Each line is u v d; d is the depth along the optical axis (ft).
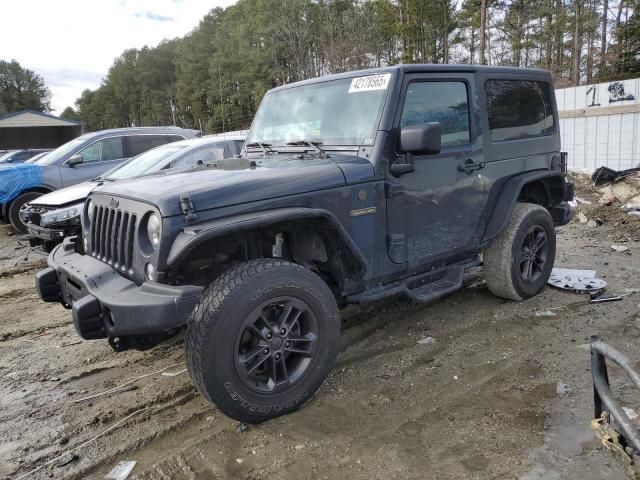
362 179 10.94
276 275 9.32
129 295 9.07
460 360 12.08
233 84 206.18
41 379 12.69
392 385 11.14
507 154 14.65
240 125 194.90
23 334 16.06
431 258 12.73
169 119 287.28
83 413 10.91
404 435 9.28
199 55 238.48
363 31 137.80
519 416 9.61
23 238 31.86
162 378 12.30
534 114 15.89
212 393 8.86
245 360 9.10
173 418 10.43
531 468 8.14
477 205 13.76
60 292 12.01
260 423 9.80
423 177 12.19
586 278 16.97
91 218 11.50
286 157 12.25
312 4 162.91
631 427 6.65
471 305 15.58
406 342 13.34
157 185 9.96
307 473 8.41
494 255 15.01
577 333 13.12
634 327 13.29
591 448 8.51
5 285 22.15
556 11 115.96
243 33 195.21
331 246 10.89
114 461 9.21
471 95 13.47
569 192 16.96
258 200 9.57
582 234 24.44
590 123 38.27
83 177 32.32
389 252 11.71
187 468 8.77
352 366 12.19
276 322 9.66
